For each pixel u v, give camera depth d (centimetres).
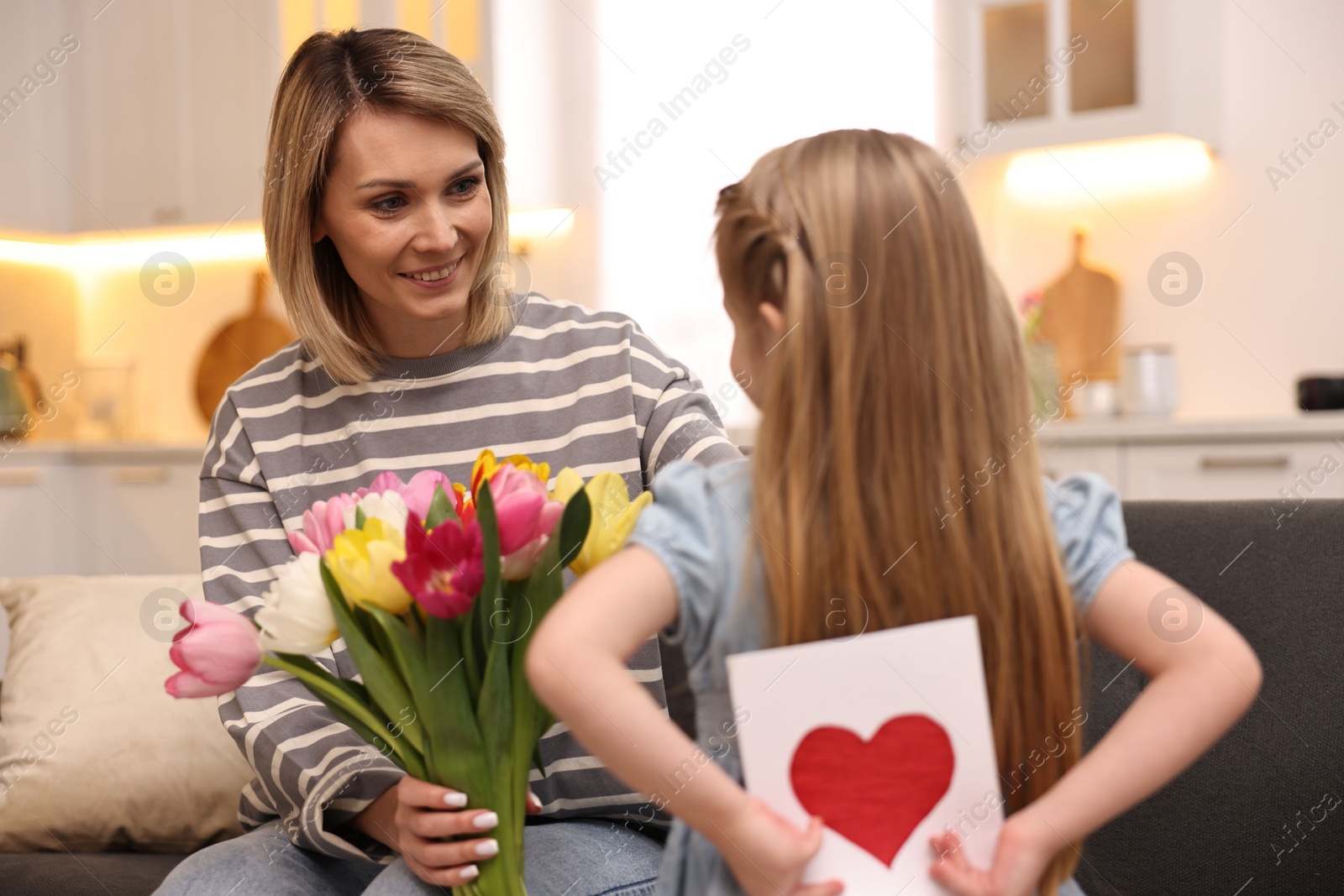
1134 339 273
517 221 309
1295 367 260
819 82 282
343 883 98
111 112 352
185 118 342
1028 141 260
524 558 73
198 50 339
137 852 132
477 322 114
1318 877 94
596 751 71
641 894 94
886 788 73
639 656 106
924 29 271
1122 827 101
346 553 70
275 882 93
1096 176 275
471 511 74
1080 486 82
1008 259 284
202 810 130
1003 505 78
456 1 313
